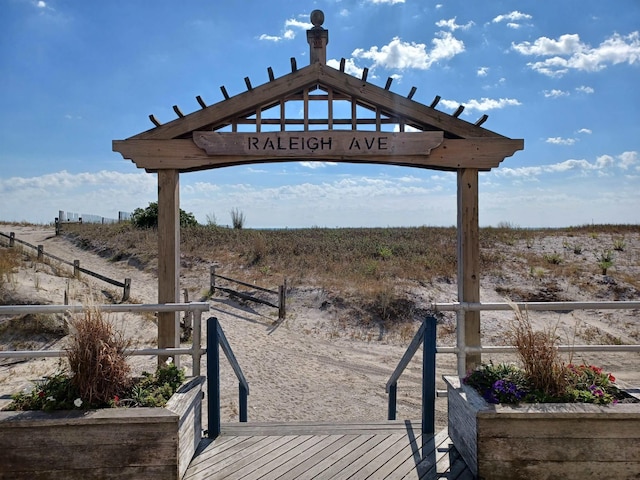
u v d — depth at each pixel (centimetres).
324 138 537
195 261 1927
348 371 959
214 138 532
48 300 1190
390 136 536
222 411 746
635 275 1477
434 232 2275
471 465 357
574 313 1243
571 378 385
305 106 546
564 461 335
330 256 1830
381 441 416
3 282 1240
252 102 536
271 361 1016
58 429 332
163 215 538
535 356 381
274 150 536
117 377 372
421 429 442
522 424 336
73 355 366
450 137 556
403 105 539
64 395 363
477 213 545
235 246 2084
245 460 383
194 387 411
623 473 333
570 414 333
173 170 541
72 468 332
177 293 539
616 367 936
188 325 1160
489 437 337
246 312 1398
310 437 427
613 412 333
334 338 1186
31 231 2959
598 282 1421
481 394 378
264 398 810
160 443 335
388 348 1110
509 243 1927
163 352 450
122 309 439
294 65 534
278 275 1656
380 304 1306
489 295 1388
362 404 782
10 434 330
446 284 1453
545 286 1423
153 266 1853
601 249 1802
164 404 363
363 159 546
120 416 334
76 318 383
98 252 2208
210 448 405
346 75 537
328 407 769
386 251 1794
